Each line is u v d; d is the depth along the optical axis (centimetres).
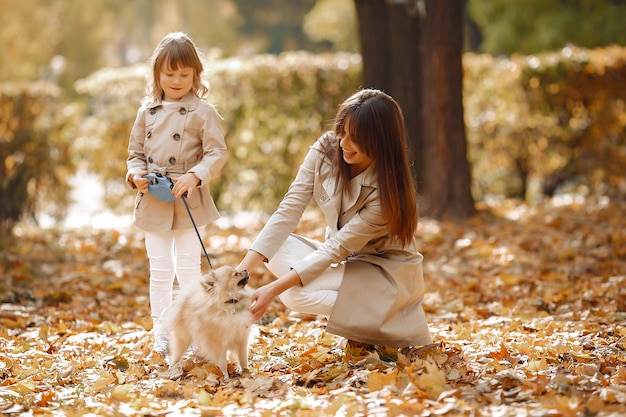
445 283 780
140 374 469
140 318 650
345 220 473
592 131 1311
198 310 441
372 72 1164
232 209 1331
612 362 462
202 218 522
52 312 673
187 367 466
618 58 1294
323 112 1297
